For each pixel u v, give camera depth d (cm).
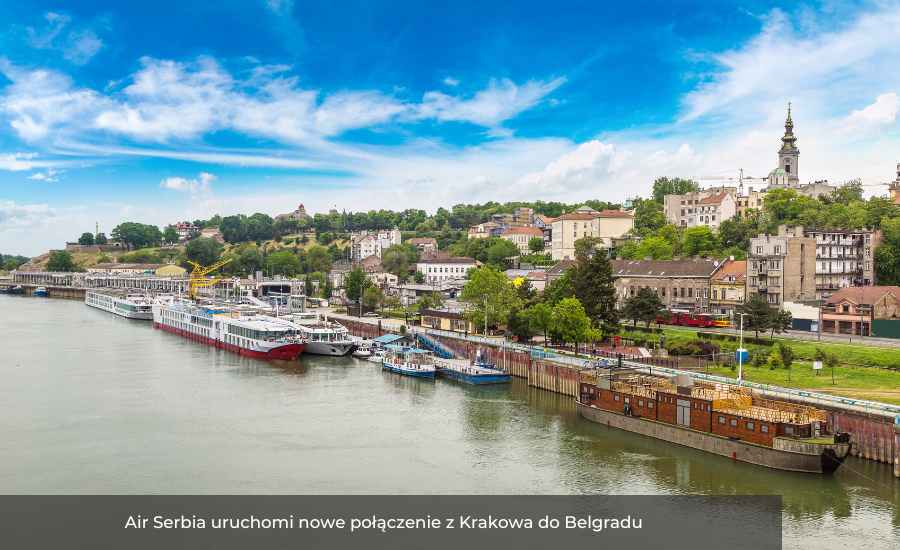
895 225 19125
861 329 14438
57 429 10412
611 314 15525
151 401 12262
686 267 19575
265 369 15662
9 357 17125
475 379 13762
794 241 17325
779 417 8350
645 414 10075
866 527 6831
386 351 16125
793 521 7006
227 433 10238
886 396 9500
